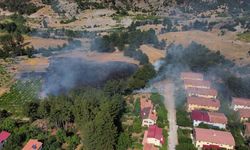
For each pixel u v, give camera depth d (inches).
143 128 6171.3
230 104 7337.6
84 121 5821.9
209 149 5620.1
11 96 7554.1
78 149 5575.8
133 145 5669.3
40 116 6314.0
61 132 5782.5
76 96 6584.6
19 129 5969.5
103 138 5251.0
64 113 5979.3
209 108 6904.5
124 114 6643.7
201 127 6176.2
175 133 6122.1
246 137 6092.5
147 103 6919.3
